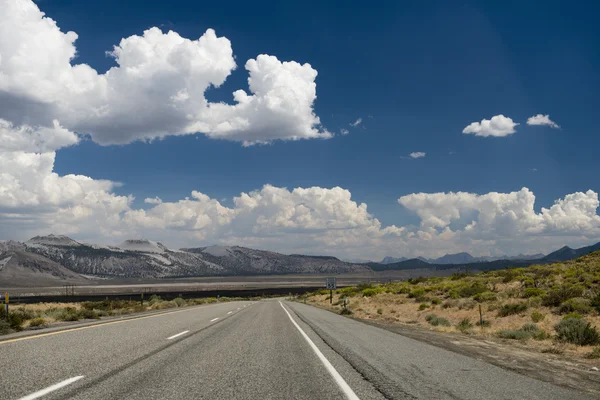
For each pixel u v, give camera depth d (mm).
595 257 63438
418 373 8234
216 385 6875
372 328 19516
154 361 8875
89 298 122750
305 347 11734
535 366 10109
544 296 30422
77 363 8430
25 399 5746
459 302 36000
